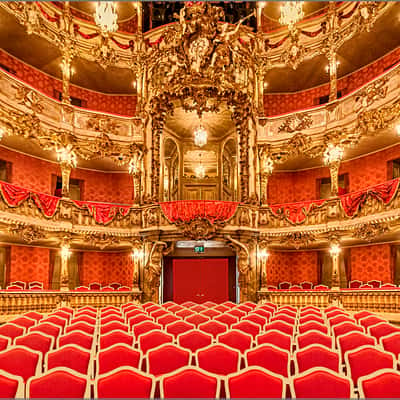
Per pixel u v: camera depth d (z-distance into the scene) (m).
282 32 23.59
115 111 25.98
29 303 17.23
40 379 4.29
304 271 24.33
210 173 25.75
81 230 20.31
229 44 22.00
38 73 22.91
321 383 4.33
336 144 20.36
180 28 21.89
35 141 19.52
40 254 21.80
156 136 22.31
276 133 22.83
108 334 7.44
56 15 21.25
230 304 15.16
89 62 22.80
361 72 22.94
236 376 4.42
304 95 25.73
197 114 22.48
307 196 25.05
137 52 23.64
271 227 21.73
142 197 22.12
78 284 23.47
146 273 20.66
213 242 22.83
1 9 17.75
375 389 4.23
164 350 6.04
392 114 17.09
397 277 19.72
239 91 21.92
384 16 18.23
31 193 18.08
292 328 8.87
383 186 17.03
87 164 24.05
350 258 22.22
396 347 6.98
